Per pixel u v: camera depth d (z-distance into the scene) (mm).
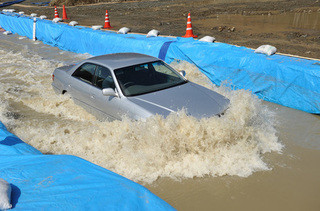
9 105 7141
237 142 4633
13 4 35562
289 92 6438
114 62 5840
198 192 3797
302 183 3920
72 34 13070
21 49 13969
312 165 4340
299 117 6027
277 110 6406
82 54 12562
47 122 6125
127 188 2566
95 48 11945
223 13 19156
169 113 4613
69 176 2785
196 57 8359
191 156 4477
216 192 3779
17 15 19203
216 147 4547
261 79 6945
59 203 2344
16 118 6348
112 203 2361
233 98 5258
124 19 19328
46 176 2777
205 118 4527
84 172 2875
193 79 8195
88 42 12234
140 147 4660
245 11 19078
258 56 7152
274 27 14031
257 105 5328
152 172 4242
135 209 2338
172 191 3838
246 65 7199
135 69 5664
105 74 5676
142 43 9930
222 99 5203
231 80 7586
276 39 11648
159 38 10297
